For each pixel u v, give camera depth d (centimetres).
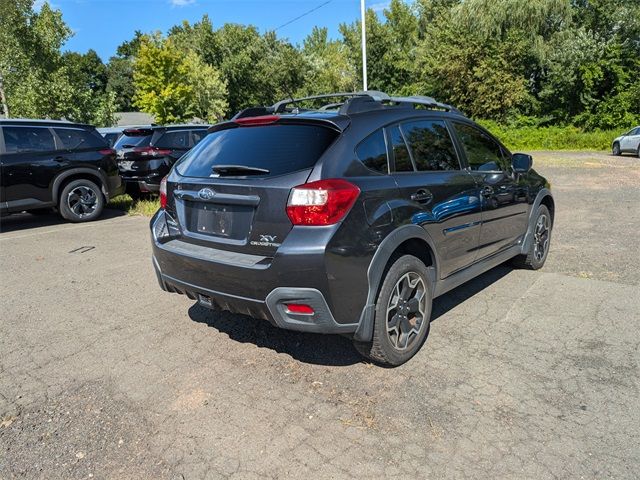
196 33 4966
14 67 2008
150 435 271
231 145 339
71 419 287
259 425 276
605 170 1681
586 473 235
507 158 496
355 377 325
